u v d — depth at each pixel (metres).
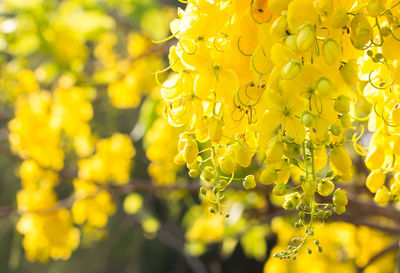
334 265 2.38
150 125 2.21
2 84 2.36
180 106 0.75
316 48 0.71
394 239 2.29
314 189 0.72
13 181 5.08
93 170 2.47
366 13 0.71
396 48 0.72
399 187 0.79
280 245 2.51
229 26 0.73
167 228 4.65
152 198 4.17
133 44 2.62
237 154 0.74
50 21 2.60
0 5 2.61
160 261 6.13
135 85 2.55
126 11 2.40
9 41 2.52
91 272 5.60
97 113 2.88
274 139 0.71
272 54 0.70
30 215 2.44
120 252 5.65
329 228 2.36
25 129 2.38
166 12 2.75
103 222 2.48
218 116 0.75
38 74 2.58
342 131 0.73
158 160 2.24
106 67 2.58
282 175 0.74
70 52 2.55
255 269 6.15
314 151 0.74
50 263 5.65
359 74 0.78
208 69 0.73
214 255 6.11
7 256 5.48
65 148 2.61
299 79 0.71
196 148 0.76
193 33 0.73
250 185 0.74
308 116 0.70
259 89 0.72
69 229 2.48
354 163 1.72
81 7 2.63
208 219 2.56
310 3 0.69
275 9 0.70
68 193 5.36
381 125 0.79
